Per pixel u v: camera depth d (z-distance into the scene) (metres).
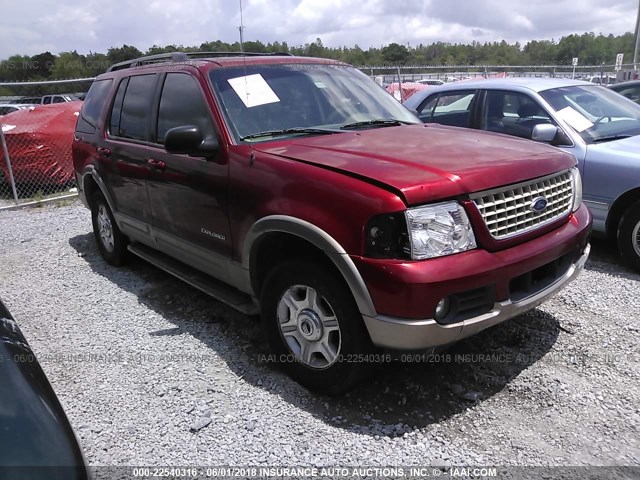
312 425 3.06
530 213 3.17
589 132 5.66
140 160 4.63
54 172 10.49
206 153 3.71
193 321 4.44
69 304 4.94
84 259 6.27
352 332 3.00
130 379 3.61
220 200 3.69
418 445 2.88
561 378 3.42
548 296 3.23
